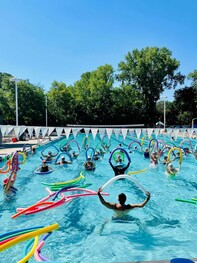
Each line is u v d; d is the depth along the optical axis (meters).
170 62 47.59
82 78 55.69
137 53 49.25
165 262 3.32
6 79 40.22
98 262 4.58
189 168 13.20
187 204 7.67
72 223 6.27
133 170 12.82
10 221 6.39
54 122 45.88
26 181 10.55
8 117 38.88
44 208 6.95
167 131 13.77
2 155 15.40
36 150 19.61
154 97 49.59
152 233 5.70
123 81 51.19
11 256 4.68
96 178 11.14
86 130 12.91
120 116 48.06
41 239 4.88
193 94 49.16
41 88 49.72
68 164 13.87
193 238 5.45
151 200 8.15
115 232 5.75
